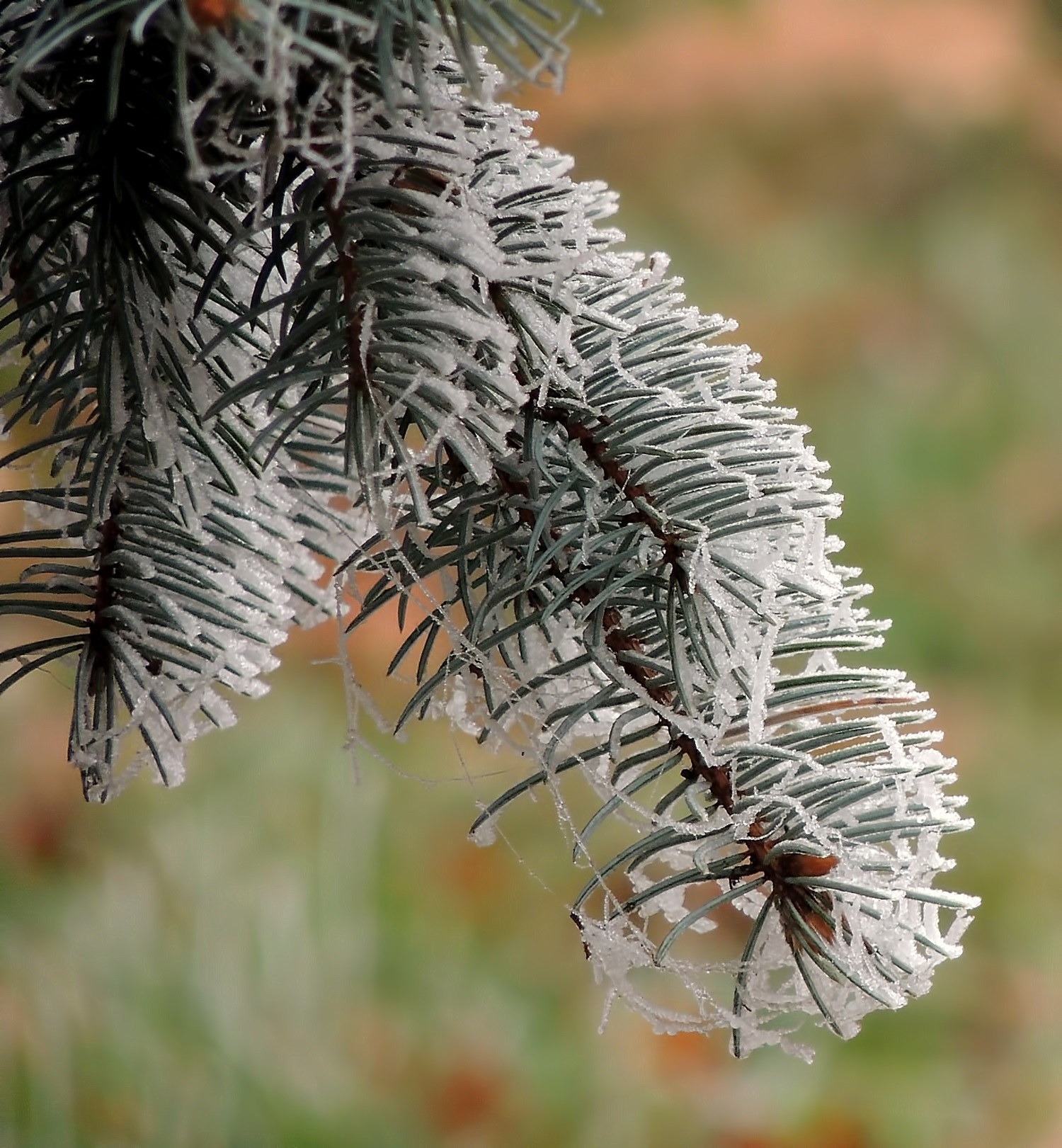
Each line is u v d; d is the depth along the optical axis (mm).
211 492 604
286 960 1247
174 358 588
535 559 586
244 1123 1100
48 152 593
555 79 561
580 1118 1214
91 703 604
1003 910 1506
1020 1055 1324
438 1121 1202
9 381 642
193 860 1329
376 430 573
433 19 560
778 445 587
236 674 609
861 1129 1235
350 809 1433
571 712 590
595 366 591
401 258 573
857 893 575
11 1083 1067
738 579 585
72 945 1216
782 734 599
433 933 1371
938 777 584
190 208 582
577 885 1437
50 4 562
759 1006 589
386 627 1681
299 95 565
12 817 1394
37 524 630
